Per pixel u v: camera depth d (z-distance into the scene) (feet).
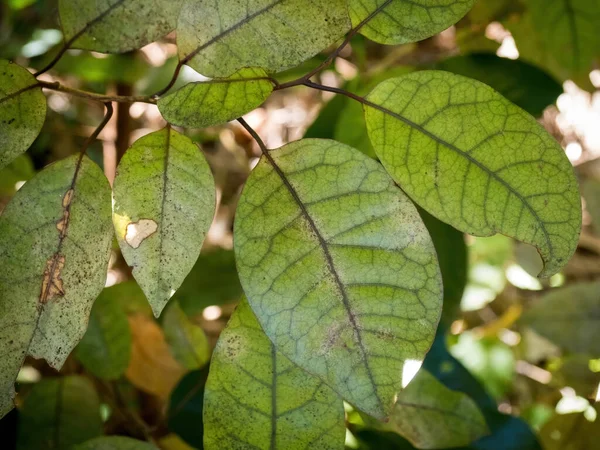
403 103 0.58
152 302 0.53
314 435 0.64
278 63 0.55
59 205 0.58
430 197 0.58
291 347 0.53
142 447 0.69
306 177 0.56
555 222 0.56
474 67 1.01
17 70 0.57
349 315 0.54
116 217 0.54
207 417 0.63
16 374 0.56
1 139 0.56
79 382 0.98
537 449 0.99
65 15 0.60
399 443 0.90
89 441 0.69
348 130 0.95
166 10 0.61
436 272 0.54
